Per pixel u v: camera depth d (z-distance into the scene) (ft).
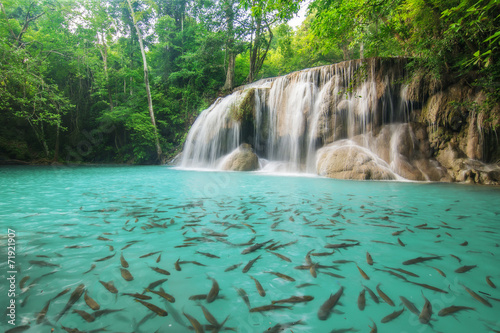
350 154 28.63
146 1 73.61
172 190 18.01
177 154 65.05
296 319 3.77
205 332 3.43
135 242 7.20
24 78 45.01
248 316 3.84
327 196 15.42
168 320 3.71
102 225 8.92
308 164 37.29
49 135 63.36
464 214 10.81
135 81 79.56
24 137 59.77
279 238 7.57
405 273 5.31
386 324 3.65
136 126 63.16
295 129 39.22
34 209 11.53
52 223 9.14
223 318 3.77
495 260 6.00
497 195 16.12
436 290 4.62
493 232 8.21
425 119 30.32
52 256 6.11
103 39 71.31
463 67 27.63
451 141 28.50
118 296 4.34
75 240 7.32
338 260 5.98
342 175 27.27
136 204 12.78
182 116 76.07
